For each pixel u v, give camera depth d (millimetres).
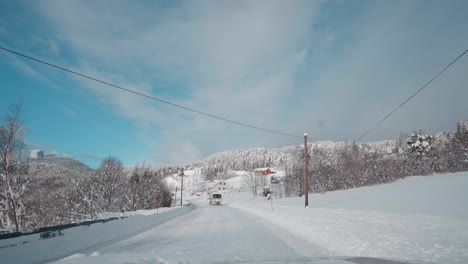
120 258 4652
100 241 8211
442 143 46750
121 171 28000
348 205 18125
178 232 10133
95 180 25625
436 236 5988
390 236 6418
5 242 5402
